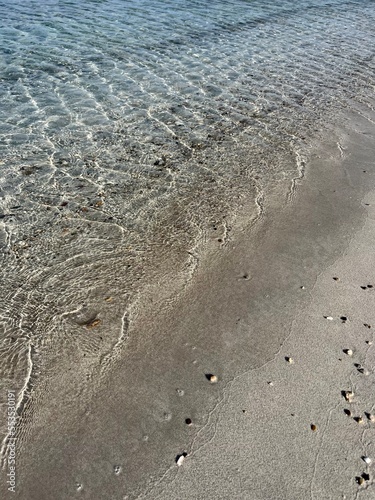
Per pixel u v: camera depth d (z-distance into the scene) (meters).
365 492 0.71
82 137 1.63
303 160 1.62
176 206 1.33
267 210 1.35
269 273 1.13
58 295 1.02
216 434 0.77
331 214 1.36
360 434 0.79
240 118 1.87
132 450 0.75
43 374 0.85
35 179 1.40
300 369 0.89
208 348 0.93
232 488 0.70
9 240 1.16
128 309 1.00
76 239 1.18
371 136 1.83
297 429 0.79
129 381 0.85
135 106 1.88
